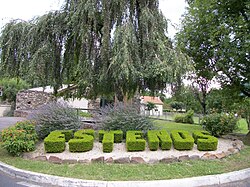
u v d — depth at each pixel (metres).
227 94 11.12
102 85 7.99
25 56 7.90
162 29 8.02
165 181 3.97
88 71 7.69
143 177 4.14
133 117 7.10
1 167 4.82
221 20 9.17
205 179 4.13
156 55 7.32
